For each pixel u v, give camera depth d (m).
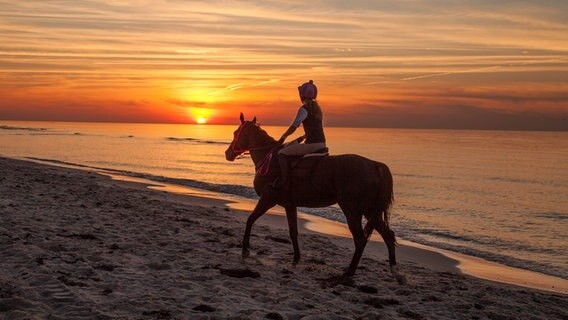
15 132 167.25
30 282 7.32
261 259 10.63
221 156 68.31
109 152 72.38
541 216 27.38
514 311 8.45
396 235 19.36
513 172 58.00
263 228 15.80
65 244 10.02
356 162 8.88
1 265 8.16
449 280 10.82
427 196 34.97
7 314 6.00
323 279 9.20
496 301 8.93
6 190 17.56
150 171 44.84
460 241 19.30
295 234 9.95
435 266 13.64
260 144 9.97
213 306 6.93
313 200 9.29
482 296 9.31
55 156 59.62
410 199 32.91
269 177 9.66
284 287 8.36
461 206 30.12
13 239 9.90
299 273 9.56
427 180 47.16
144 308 6.62
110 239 10.98
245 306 7.11
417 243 17.80
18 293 6.77
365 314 7.22
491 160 79.12
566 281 13.45
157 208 17.38
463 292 9.50
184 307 6.85
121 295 7.10
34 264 8.26
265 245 12.43
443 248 17.17
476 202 32.50
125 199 18.86
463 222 24.02
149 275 8.31
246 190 28.86
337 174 8.90
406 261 13.84
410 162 71.06
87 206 15.69
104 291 7.18
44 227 11.54
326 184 9.03
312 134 9.32
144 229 12.64
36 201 15.68
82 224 12.45
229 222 16.31
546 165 70.06
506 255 17.11
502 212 28.45
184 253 10.34
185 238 12.04
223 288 7.84
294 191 9.37
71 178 26.56
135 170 45.09
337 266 10.77
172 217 15.34
